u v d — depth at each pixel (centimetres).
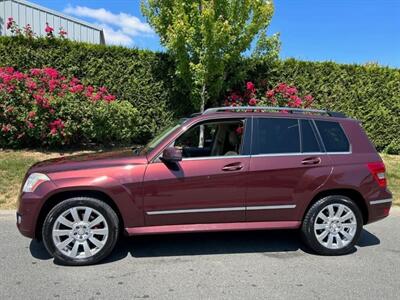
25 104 978
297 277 448
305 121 534
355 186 520
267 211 506
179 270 463
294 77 1207
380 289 421
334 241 524
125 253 515
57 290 407
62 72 1111
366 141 545
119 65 1136
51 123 980
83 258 471
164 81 1154
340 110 1236
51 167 480
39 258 491
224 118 520
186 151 527
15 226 614
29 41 1096
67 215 470
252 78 1184
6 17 1463
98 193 480
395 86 1257
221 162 495
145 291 407
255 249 538
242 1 1012
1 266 465
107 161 486
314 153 520
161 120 1163
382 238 603
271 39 1085
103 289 411
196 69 992
